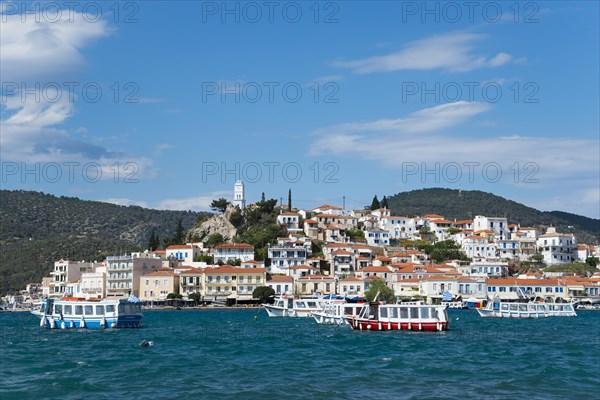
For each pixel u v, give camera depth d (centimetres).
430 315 12006
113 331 12550
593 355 8838
